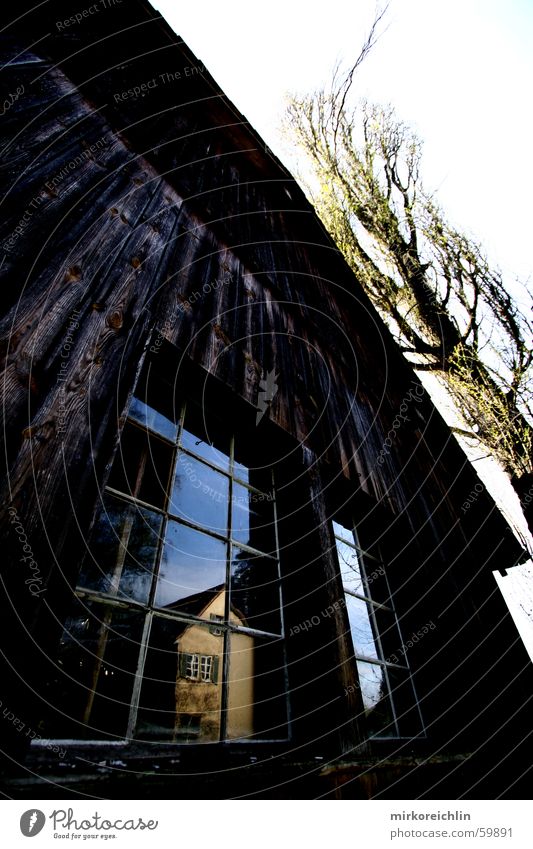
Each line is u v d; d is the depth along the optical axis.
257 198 3.29
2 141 1.20
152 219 1.74
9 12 1.49
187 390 1.62
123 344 1.28
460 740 2.11
